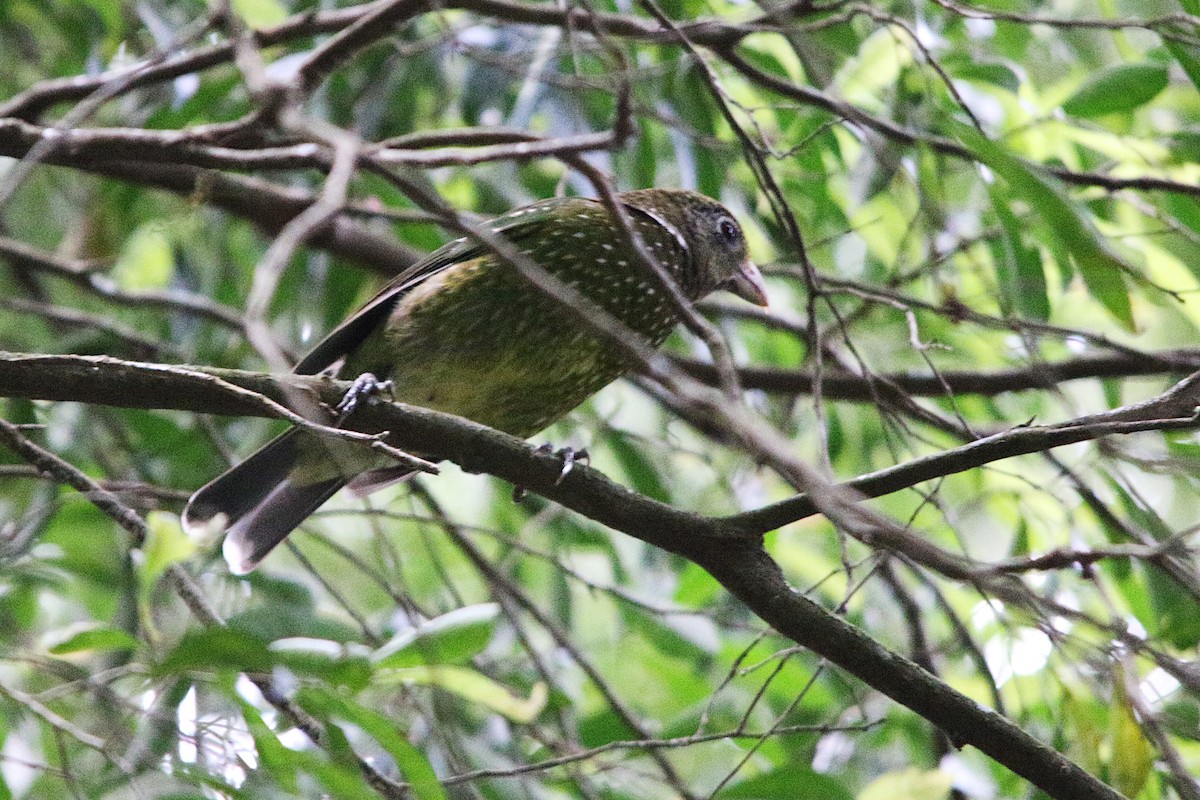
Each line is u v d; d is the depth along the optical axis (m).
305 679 6.72
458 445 8.17
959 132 8.42
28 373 7.42
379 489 10.16
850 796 8.78
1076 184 10.29
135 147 9.29
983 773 9.91
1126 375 10.85
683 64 10.25
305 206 11.91
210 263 12.69
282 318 12.49
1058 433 7.11
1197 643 8.73
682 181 11.10
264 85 6.84
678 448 11.45
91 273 12.05
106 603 10.66
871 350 11.98
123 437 11.55
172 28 11.90
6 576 9.11
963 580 7.30
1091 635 9.12
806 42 9.54
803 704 11.12
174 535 7.38
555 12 9.83
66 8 12.48
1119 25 8.72
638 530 7.98
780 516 7.85
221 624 7.36
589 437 12.81
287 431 9.83
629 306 10.74
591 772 9.91
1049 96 11.12
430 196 6.41
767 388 11.84
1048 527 10.35
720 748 11.41
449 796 8.69
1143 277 8.37
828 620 7.73
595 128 11.39
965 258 11.59
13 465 10.48
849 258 12.13
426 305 10.20
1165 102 11.93
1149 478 11.12
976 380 11.18
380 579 9.85
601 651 12.80
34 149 7.08
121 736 7.20
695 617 11.18
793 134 10.99
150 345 11.97
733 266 11.94
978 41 11.33
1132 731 7.87
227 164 9.35
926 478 7.27
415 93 11.69
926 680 7.63
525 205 10.78
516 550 12.23
